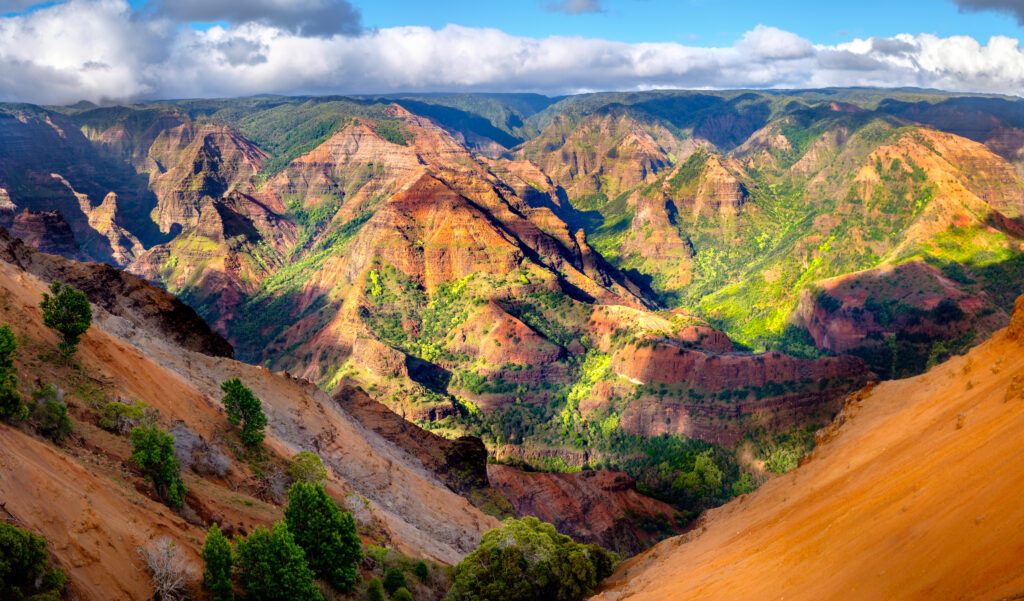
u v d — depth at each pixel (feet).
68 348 225.15
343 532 196.54
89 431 190.19
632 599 173.27
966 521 94.79
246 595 158.81
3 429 150.10
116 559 142.41
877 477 135.95
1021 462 95.81
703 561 172.86
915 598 89.56
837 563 113.09
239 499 207.21
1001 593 77.77
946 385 162.50
